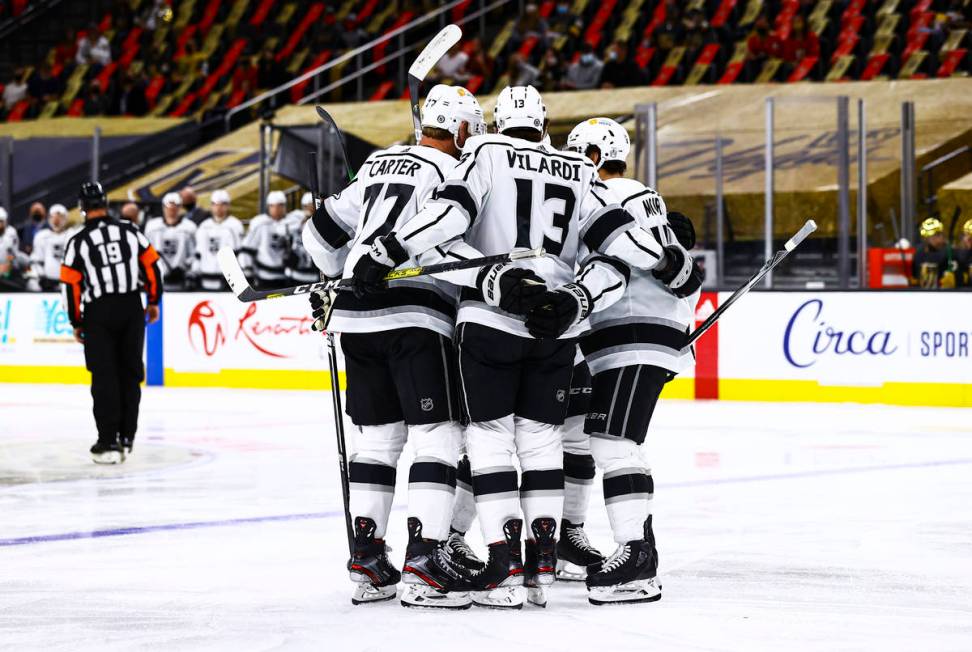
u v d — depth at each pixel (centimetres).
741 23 3484
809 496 1107
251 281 2355
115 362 1359
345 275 746
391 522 970
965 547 884
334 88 3706
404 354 719
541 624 673
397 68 3703
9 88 3994
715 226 2564
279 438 1579
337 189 2320
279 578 791
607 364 742
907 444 1480
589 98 3209
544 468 725
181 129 3578
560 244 725
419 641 636
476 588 716
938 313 1917
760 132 2748
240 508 1062
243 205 3128
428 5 3812
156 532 952
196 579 788
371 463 738
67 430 1694
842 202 2059
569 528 795
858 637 641
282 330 2300
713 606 712
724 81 3328
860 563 830
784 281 2503
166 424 1742
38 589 760
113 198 3238
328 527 972
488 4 3791
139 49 4091
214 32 4025
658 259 712
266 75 3753
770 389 2028
